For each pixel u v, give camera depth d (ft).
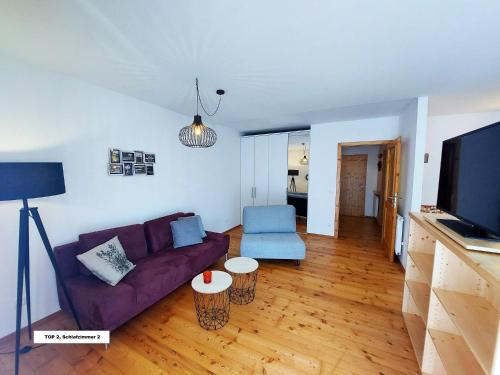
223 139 15.42
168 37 4.95
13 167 4.60
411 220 6.40
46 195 5.17
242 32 4.75
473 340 3.22
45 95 6.56
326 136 14.16
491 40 4.94
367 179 20.77
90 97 7.68
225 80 7.34
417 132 9.09
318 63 6.15
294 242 10.03
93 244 7.05
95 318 5.67
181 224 9.80
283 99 9.29
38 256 6.49
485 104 10.32
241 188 17.71
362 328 6.25
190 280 8.92
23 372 4.98
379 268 10.04
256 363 5.13
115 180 8.65
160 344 5.71
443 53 5.57
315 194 14.82
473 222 4.03
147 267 7.50
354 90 8.23
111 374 4.89
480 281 4.23
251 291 8.16
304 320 6.59
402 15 4.18
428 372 4.74
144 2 3.88
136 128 9.37
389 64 6.19
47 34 4.82
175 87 8.00
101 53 5.64
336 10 4.06
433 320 4.64
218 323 6.48
